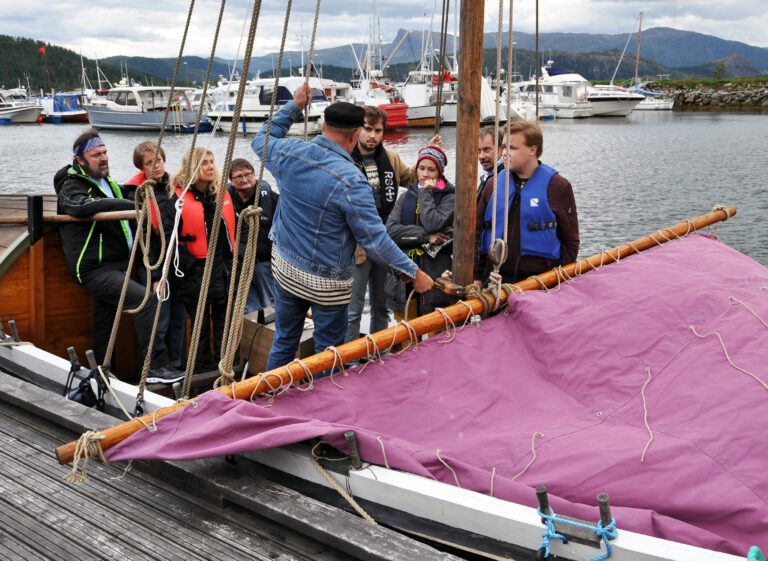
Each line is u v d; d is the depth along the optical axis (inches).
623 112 2343.8
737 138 1440.7
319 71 1956.2
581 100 2310.5
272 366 130.8
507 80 121.3
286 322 128.3
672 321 116.0
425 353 115.7
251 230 115.2
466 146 123.7
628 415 104.3
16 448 119.4
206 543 93.6
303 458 99.5
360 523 90.1
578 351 114.7
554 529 82.6
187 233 165.0
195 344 116.0
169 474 105.7
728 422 96.7
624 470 91.6
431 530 90.0
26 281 174.7
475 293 125.5
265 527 95.9
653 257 143.7
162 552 92.4
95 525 98.7
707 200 717.9
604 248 534.6
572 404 109.7
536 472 94.7
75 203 161.9
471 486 93.1
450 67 1760.6
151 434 101.3
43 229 169.3
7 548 95.3
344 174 114.8
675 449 92.8
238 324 113.5
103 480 108.7
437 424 106.0
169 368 171.2
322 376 125.6
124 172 997.8
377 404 108.1
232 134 111.0
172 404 119.6
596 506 89.3
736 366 105.7
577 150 1262.3
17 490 107.4
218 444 96.9
